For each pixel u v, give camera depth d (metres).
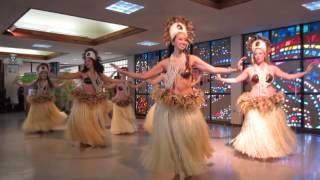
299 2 5.02
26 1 5.07
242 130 4.20
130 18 6.14
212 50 8.68
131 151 4.44
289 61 6.98
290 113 6.96
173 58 3.10
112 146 4.84
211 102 8.70
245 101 4.12
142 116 11.16
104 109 5.02
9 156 4.07
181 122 2.90
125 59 12.59
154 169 2.88
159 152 2.89
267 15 5.88
